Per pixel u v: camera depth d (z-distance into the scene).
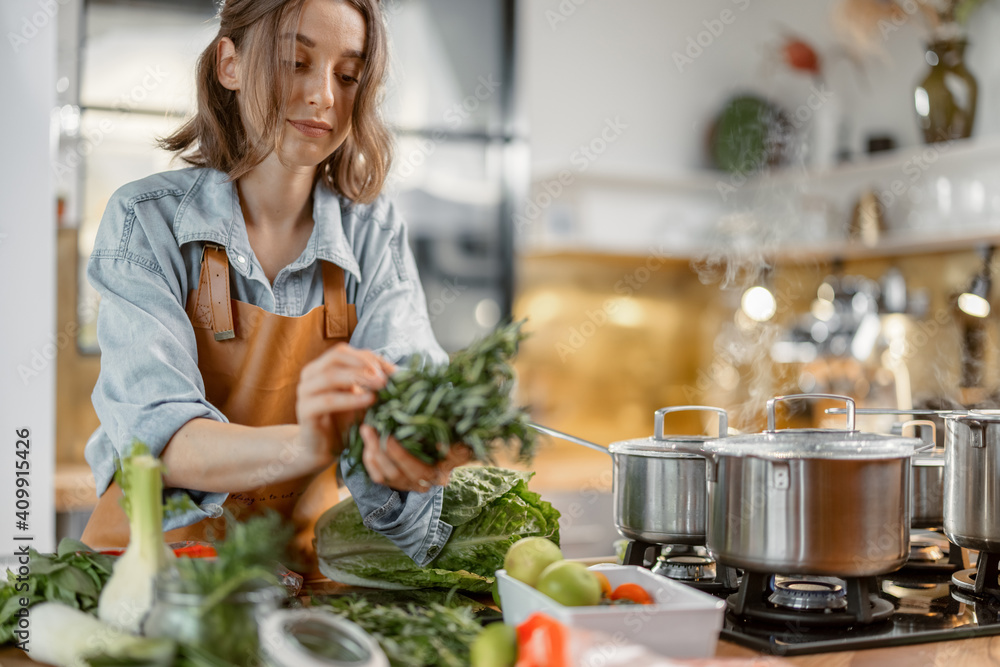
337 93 1.42
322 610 1.08
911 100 3.61
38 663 1.01
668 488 1.32
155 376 1.29
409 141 3.76
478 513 1.40
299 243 1.57
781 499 1.12
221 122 1.51
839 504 1.10
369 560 1.38
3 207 2.51
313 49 1.37
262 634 0.86
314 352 1.53
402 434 0.99
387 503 1.34
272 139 1.38
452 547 1.39
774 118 4.14
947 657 1.03
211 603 0.86
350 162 1.59
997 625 1.13
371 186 1.60
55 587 1.05
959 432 1.31
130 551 1.00
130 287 1.37
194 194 1.48
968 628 1.12
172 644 0.86
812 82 4.02
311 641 0.86
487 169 3.92
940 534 1.76
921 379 3.46
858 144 3.83
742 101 4.23
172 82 3.29
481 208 3.92
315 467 1.12
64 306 3.17
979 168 3.27
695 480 1.31
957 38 3.16
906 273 3.66
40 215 2.54
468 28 3.86
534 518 1.42
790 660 1.02
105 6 3.20
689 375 4.39
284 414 1.53
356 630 0.88
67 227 3.16
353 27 1.40
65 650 0.96
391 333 1.56
